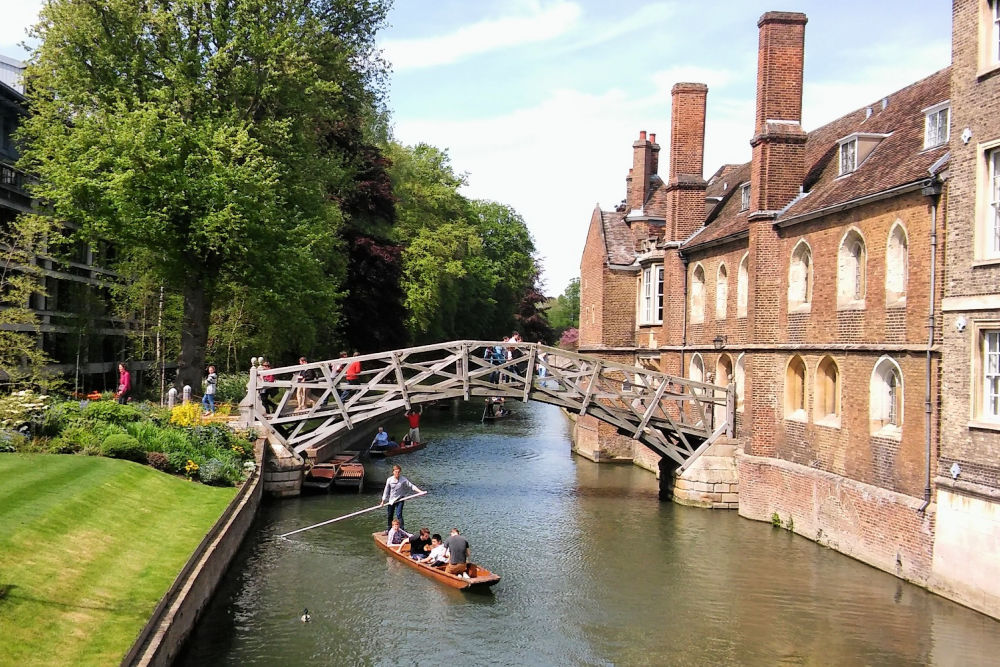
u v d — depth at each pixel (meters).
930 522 14.87
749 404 21.97
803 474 19.47
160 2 25.62
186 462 18.42
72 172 23.78
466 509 22.53
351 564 16.80
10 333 15.47
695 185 28.27
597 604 14.80
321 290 29.55
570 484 26.78
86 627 9.47
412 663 12.12
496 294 75.62
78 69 24.88
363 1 28.70
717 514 22.22
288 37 25.56
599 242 33.75
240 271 26.88
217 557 14.09
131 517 13.82
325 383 23.48
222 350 36.47
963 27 14.34
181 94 25.00
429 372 23.67
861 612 14.20
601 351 32.75
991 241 13.77
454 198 60.38
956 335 14.27
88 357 33.81
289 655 12.17
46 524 11.95
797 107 21.50
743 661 12.30
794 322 20.42
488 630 13.50
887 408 16.92
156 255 26.47
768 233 21.19
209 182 23.70
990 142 13.60
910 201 15.87
